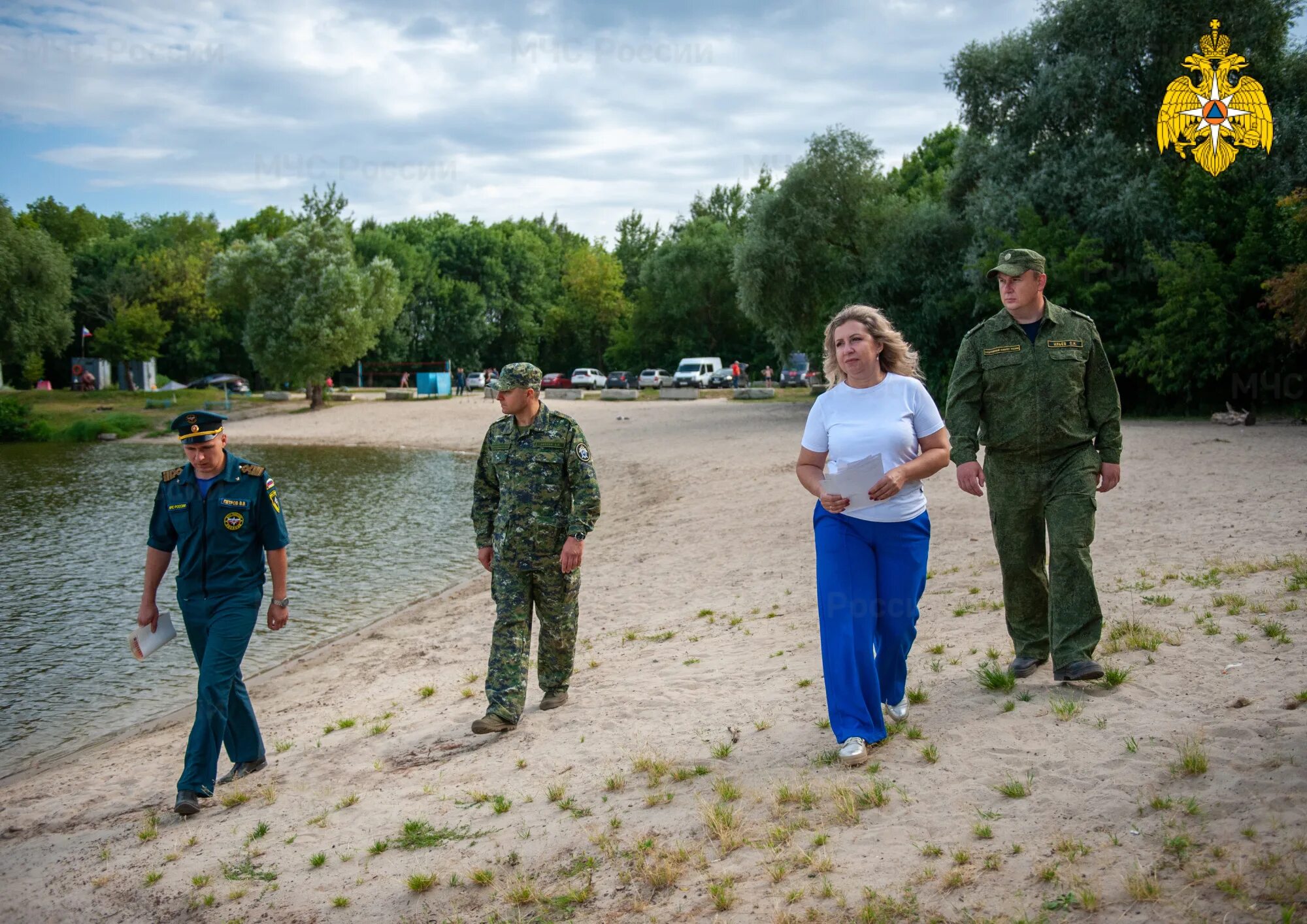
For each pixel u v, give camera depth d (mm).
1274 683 4203
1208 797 3277
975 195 28031
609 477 22469
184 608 5145
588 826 4016
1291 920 2531
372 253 70500
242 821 4711
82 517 19125
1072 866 3025
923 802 3660
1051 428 4598
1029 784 3637
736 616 7949
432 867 3893
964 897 2975
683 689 5820
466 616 9742
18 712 7871
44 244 53438
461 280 74250
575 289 77312
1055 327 4621
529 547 5617
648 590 9750
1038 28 27375
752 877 3354
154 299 68750
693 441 26969
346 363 47438
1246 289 21453
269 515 5188
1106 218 24281
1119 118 26297
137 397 51344
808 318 33781
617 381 57625
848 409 4199
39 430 40344
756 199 33031
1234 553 7320
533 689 6414
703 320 68438
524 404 5574
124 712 7816
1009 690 4668
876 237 31719
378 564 13594
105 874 4301
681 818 3924
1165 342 21984
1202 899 2729
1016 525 4762
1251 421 20141
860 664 4145
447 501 20188
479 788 4688
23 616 11133
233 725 5406
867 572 4176
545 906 3445
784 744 4543
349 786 5016
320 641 9562
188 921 3766
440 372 64125
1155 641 5000
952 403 4812
